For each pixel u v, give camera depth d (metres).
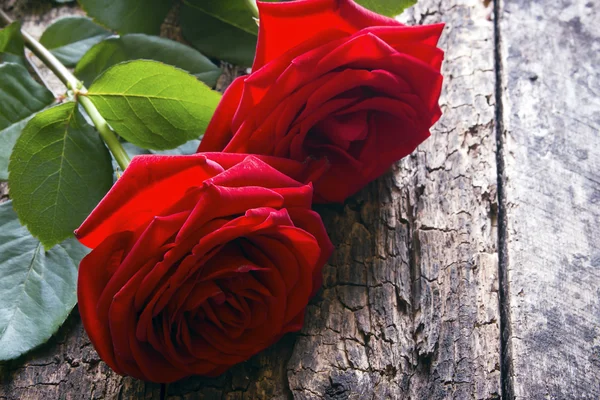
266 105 0.54
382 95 0.56
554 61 0.64
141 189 0.52
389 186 0.60
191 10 0.63
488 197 0.60
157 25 0.63
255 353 0.55
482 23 0.65
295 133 0.55
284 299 0.54
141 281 0.51
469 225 0.59
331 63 0.54
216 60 0.65
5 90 0.59
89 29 0.64
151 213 0.53
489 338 0.57
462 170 0.61
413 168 0.61
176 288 0.52
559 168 0.61
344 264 0.58
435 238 0.59
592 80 0.63
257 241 0.53
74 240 0.58
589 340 0.57
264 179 0.53
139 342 0.53
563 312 0.57
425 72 0.55
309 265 0.54
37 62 0.65
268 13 0.54
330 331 0.57
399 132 0.57
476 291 0.58
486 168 0.61
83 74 0.62
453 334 0.57
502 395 0.56
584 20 0.65
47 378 0.56
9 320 0.56
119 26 0.62
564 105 0.62
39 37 0.65
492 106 0.62
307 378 0.56
